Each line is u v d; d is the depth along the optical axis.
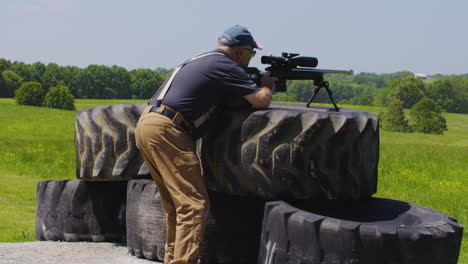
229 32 3.50
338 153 3.48
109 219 4.70
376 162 3.79
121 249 4.39
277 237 3.21
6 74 125.38
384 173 17.69
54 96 90.81
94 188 4.73
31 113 65.56
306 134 3.41
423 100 94.06
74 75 138.25
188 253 3.26
